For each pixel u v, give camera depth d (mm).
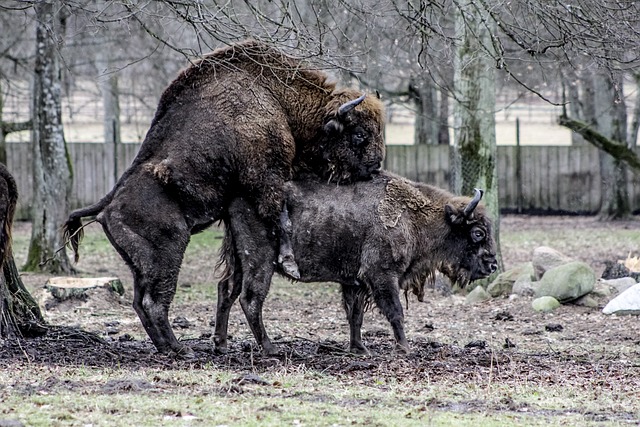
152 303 38719
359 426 26812
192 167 38906
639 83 80188
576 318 54000
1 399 29250
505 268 75250
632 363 40469
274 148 39562
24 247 91312
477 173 64938
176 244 38875
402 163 120062
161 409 28203
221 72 39906
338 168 41219
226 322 41219
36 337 42562
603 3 43750
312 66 40969
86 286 56875
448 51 52938
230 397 30500
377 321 54156
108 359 38000
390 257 40938
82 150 118938
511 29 44719
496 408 30281
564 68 72250
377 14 43875
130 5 38094
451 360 39938
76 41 104125
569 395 32781
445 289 63594
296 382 33688
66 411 27672
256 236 39688
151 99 144125
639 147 123312
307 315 56625
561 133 179250
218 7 37750
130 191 38812
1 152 101438
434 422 27531
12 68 115875
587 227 107438
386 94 90312
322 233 40594
